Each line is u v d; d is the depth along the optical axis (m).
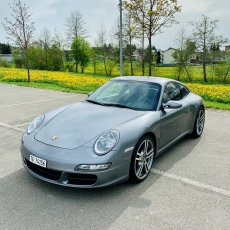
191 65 36.59
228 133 5.30
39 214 2.41
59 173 2.63
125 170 2.76
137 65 36.69
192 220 2.36
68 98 9.98
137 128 2.94
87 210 2.48
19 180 3.06
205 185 3.04
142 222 2.31
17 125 5.70
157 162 3.72
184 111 4.17
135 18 14.44
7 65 51.16
